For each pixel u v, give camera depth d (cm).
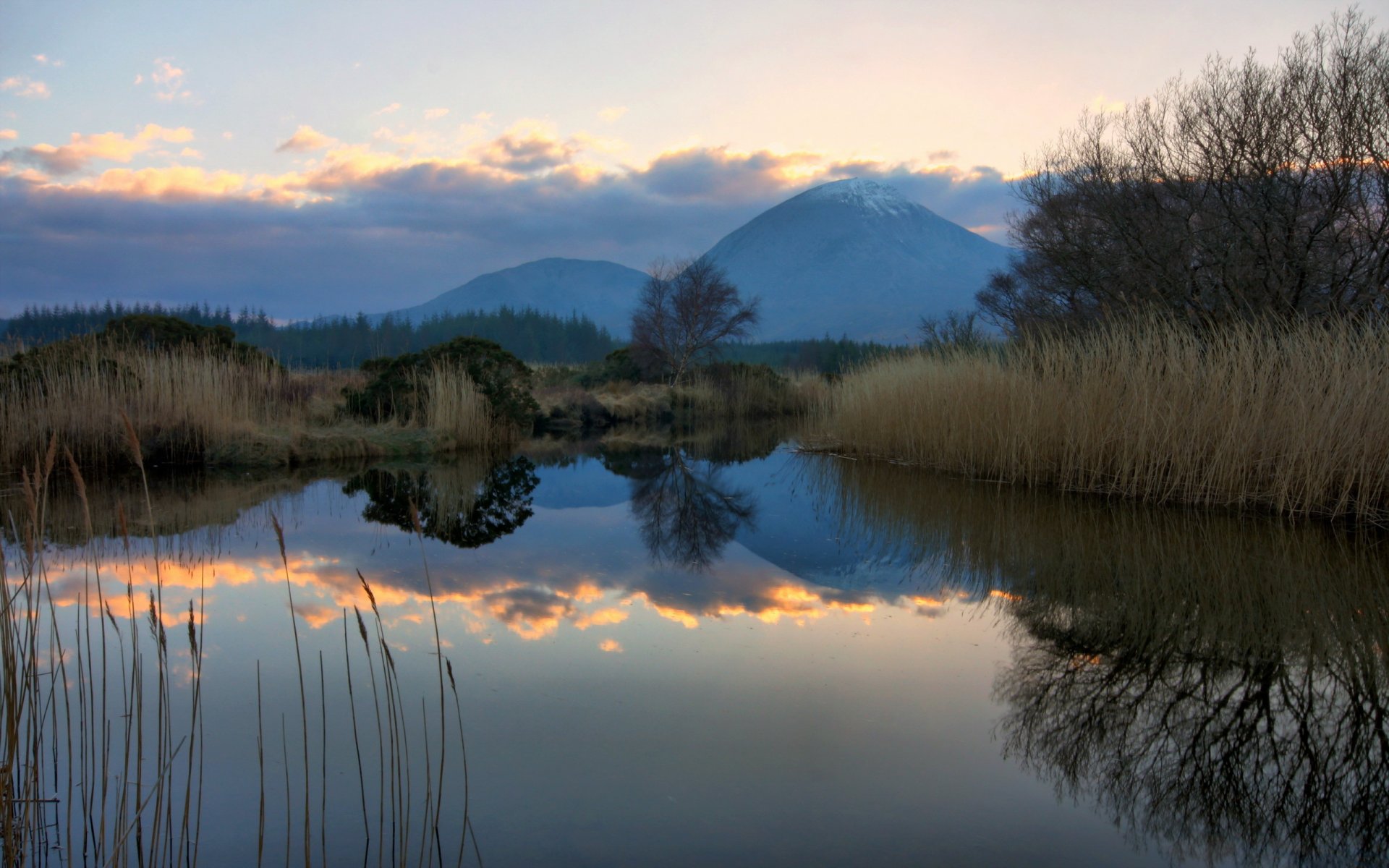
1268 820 325
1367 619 570
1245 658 498
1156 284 1414
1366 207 1182
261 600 605
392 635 535
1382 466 843
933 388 1390
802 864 288
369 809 326
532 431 2178
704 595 639
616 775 354
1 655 331
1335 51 1212
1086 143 1619
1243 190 1267
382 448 1572
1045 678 466
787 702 432
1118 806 334
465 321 12025
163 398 1323
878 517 974
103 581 654
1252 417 952
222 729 394
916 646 521
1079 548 788
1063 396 1138
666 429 2519
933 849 302
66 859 291
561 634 541
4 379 1195
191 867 285
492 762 365
